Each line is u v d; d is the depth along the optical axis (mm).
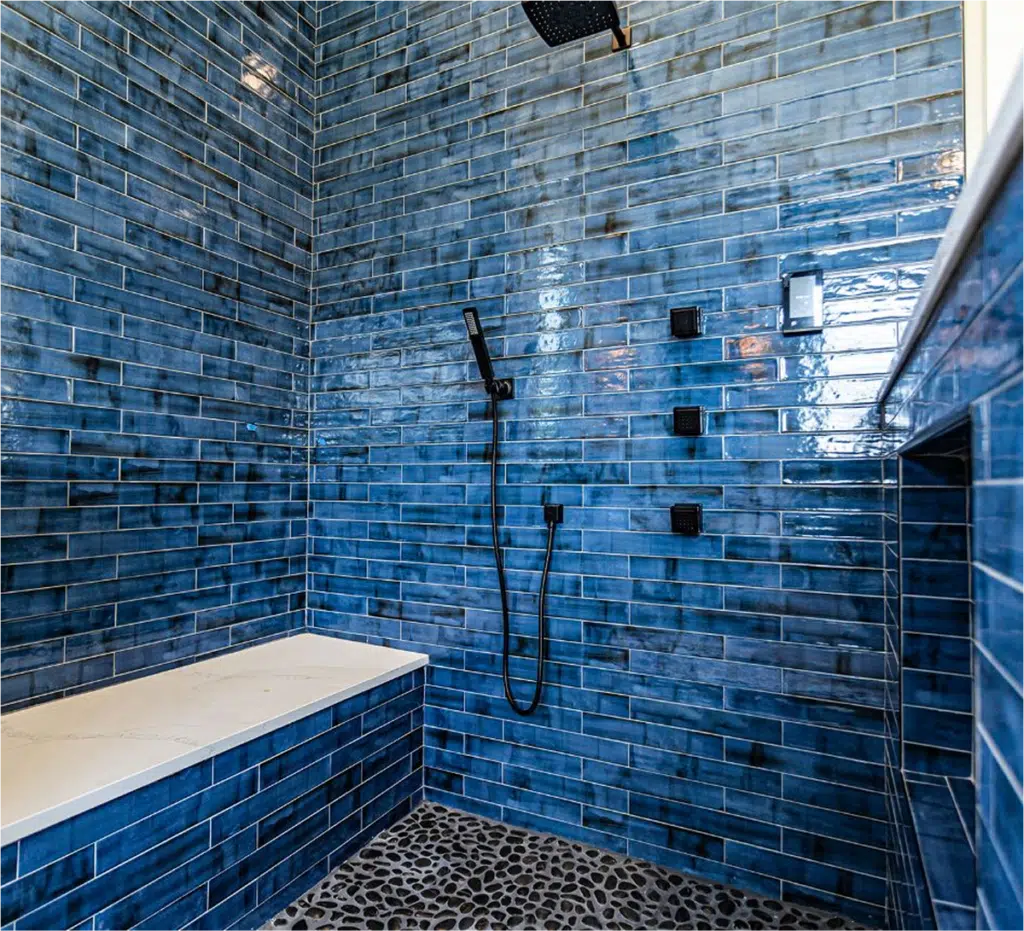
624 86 1928
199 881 1409
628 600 1872
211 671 1988
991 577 451
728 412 1752
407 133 2326
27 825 1104
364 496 2377
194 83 2068
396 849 1879
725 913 1587
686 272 1818
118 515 1830
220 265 2152
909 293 1552
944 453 875
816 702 1629
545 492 2010
